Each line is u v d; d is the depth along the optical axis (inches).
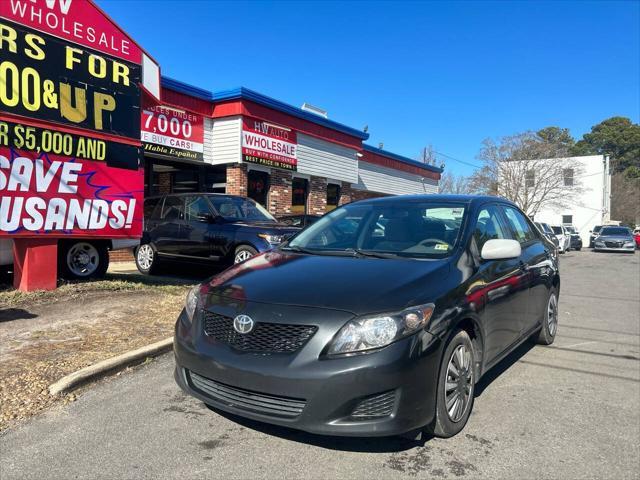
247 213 398.3
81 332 218.2
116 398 161.2
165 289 314.8
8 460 123.3
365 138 789.2
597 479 118.7
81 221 294.5
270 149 591.2
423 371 121.3
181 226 390.9
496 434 141.1
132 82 320.2
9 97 259.8
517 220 219.5
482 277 154.9
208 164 562.3
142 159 327.3
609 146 3051.2
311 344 118.8
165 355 204.1
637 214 2551.7
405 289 129.9
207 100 547.8
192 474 117.9
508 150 1587.1
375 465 122.6
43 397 157.4
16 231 265.4
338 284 133.1
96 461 123.1
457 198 189.2
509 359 213.9
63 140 283.6
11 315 236.7
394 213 183.9
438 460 125.6
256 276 145.9
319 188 700.7
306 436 136.7
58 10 279.3
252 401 123.7
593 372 198.5
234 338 127.9
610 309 346.0
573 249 1349.7
